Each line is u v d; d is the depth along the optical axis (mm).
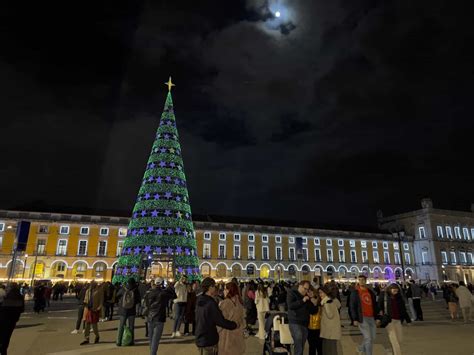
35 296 26516
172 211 43000
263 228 85312
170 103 48875
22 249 36719
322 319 9750
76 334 16062
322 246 89875
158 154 45438
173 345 13438
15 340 14414
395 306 10719
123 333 13258
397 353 10328
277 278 82688
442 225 102000
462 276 99750
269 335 10820
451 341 13906
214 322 6879
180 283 16312
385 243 97562
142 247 41250
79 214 73812
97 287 15359
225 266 79875
